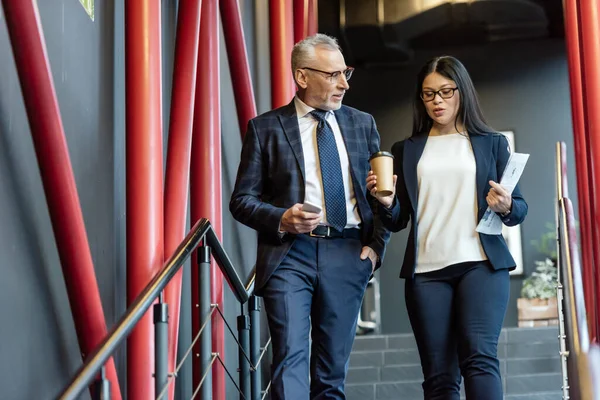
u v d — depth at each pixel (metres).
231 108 6.30
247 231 6.62
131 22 3.79
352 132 3.69
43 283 3.25
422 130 3.91
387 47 12.39
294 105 3.69
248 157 3.62
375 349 8.12
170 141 4.27
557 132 12.32
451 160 3.77
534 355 7.69
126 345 3.82
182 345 4.86
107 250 4.00
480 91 12.64
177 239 4.11
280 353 3.39
